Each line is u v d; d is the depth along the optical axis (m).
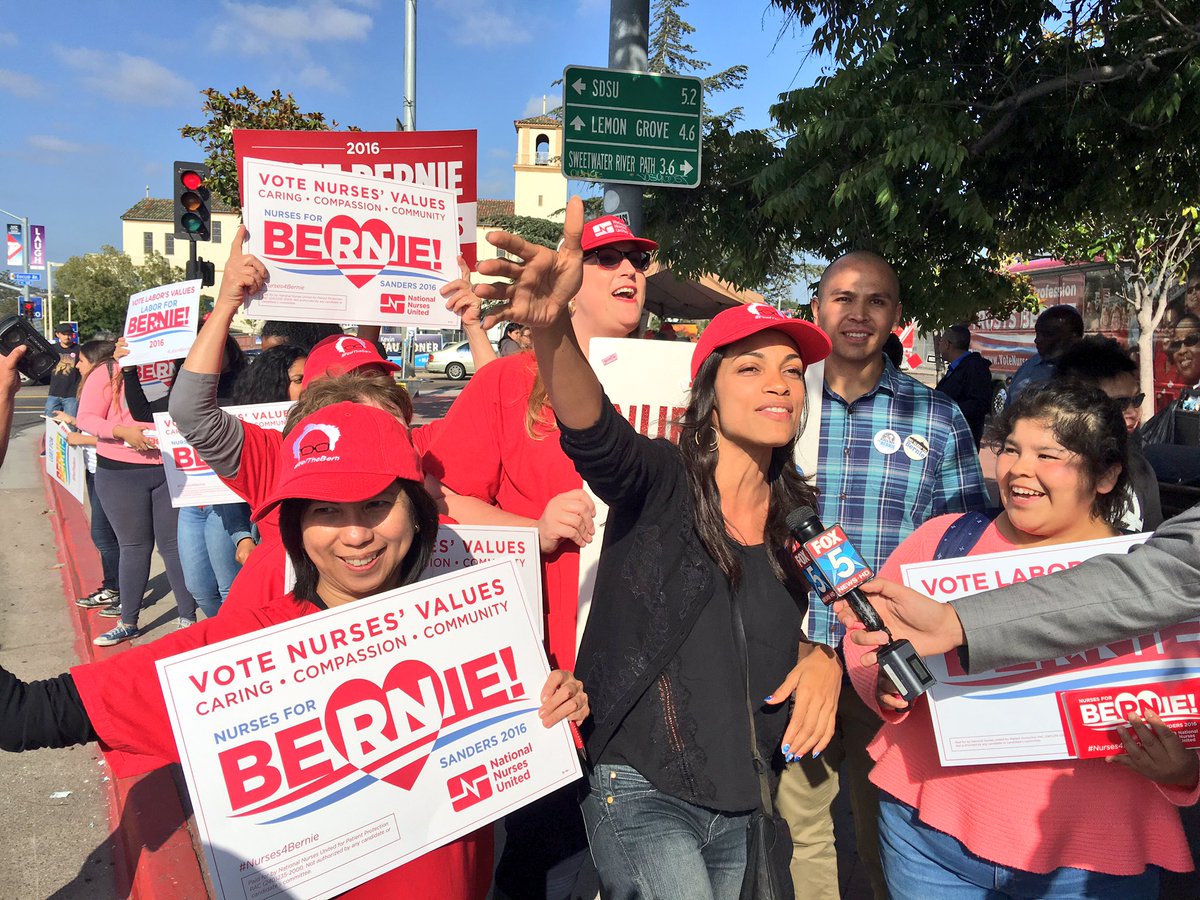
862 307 2.74
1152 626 1.54
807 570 1.76
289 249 2.61
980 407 8.12
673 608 1.79
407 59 13.30
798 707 1.83
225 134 15.12
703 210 7.39
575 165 5.38
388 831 1.60
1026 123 6.38
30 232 42.25
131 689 1.49
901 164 5.45
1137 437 2.89
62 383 11.89
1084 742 1.70
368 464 1.61
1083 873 1.74
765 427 1.84
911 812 1.97
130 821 3.37
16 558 7.78
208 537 4.50
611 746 1.83
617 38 5.68
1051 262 16.30
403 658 1.66
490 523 2.42
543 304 1.60
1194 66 5.27
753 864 1.75
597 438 1.74
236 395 3.88
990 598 1.61
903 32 6.02
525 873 2.30
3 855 3.42
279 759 1.54
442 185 3.14
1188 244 12.55
